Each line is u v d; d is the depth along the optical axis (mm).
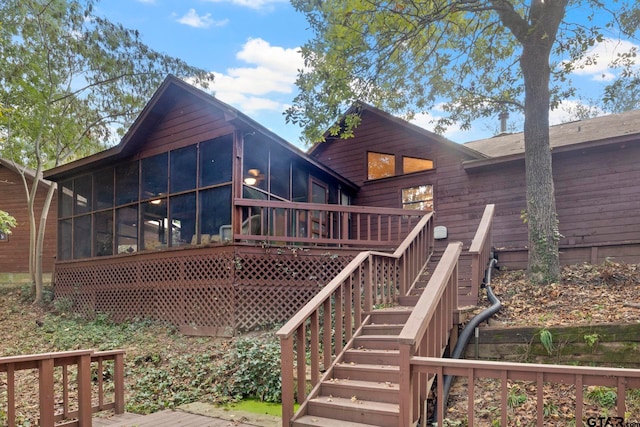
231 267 7332
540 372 2570
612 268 6543
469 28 9727
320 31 8414
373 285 5277
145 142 9320
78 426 3758
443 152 11203
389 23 8422
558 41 8391
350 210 7797
